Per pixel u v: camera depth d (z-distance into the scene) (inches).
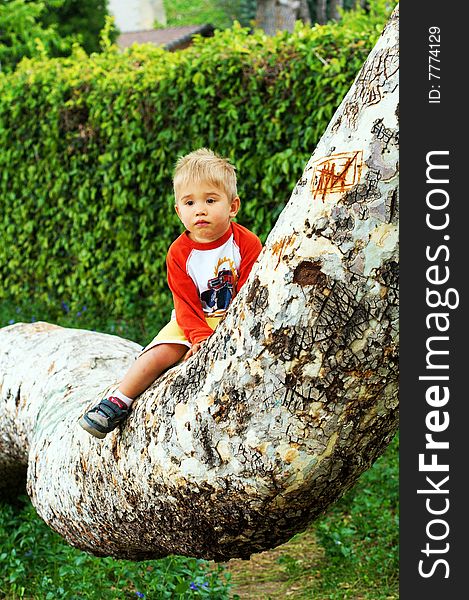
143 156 361.1
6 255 433.4
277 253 90.0
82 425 111.0
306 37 303.7
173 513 105.3
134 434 107.3
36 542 203.6
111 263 386.0
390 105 84.2
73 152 394.0
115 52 408.2
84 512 123.7
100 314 394.9
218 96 330.6
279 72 311.1
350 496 240.2
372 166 84.4
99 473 116.5
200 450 97.4
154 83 351.6
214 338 98.5
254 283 92.7
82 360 161.9
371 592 191.8
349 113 87.0
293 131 307.4
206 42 338.3
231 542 104.6
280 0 625.6
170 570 187.2
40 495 139.8
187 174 114.3
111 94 369.7
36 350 171.9
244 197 325.1
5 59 722.8
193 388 98.8
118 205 371.9
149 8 1535.4
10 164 417.7
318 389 89.2
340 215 85.7
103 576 185.0
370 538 215.0
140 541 118.6
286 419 91.0
